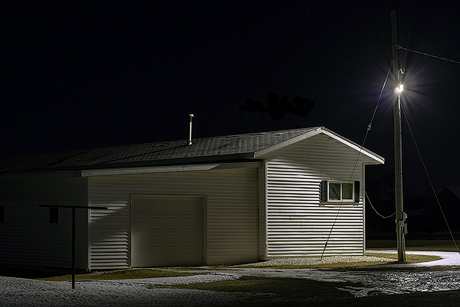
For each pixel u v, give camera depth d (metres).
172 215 19.02
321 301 10.54
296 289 12.22
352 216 22.42
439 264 18.11
